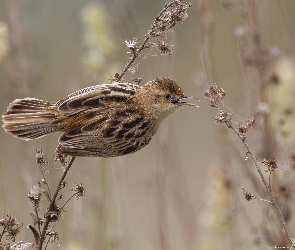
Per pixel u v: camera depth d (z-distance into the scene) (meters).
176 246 18.12
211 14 13.39
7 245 9.57
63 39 20.34
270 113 12.54
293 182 12.27
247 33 13.77
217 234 13.35
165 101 10.96
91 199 13.57
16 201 16.09
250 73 12.77
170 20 9.73
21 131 10.70
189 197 14.53
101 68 14.51
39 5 20.75
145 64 14.09
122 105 10.63
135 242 15.48
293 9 17.23
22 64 15.28
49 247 13.50
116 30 16.70
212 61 13.04
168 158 14.12
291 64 13.16
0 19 18.09
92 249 13.77
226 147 13.09
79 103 10.50
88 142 10.38
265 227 12.58
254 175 12.95
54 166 14.42
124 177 13.67
